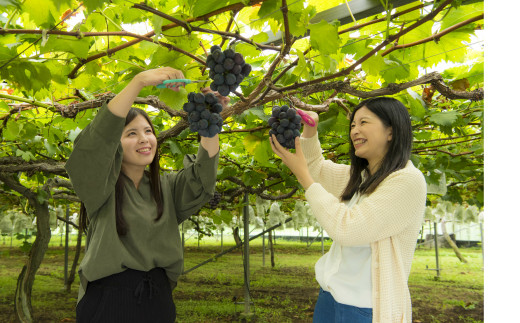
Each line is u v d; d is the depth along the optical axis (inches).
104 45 75.7
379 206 61.4
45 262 478.9
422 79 85.8
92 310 64.4
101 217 67.6
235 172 207.8
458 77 101.3
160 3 66.8
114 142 61.2
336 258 68.5
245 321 229.1
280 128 69.2
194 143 160.2
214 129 58.7
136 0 58.1
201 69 73.7
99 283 65.8
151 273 68.7
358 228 61.2
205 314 241.1
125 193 70.5
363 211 62.1
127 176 73.3
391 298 60.5
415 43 71.1
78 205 362.0
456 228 825.5
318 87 86.7
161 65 70.6
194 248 713.0
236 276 381.7
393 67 82.5
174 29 62.4
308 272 415.5
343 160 183.9
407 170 64.2
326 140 153.3
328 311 68.6
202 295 294.0
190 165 77.5
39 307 247.4
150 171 74.7
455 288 332.8
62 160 161.2
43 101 94.9
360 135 71.0
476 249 711.7
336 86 86.8
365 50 83.0
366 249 65.6
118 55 77.4
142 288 65.9
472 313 252.2
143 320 65.7
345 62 94.9
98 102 87.2
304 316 241.0
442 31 68.5
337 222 62.8
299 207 291.9
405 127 68.9
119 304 64.1
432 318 240.2
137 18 72.7
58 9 49.9
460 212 332.5
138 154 71.4
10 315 225.6
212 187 74.9
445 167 170.2
